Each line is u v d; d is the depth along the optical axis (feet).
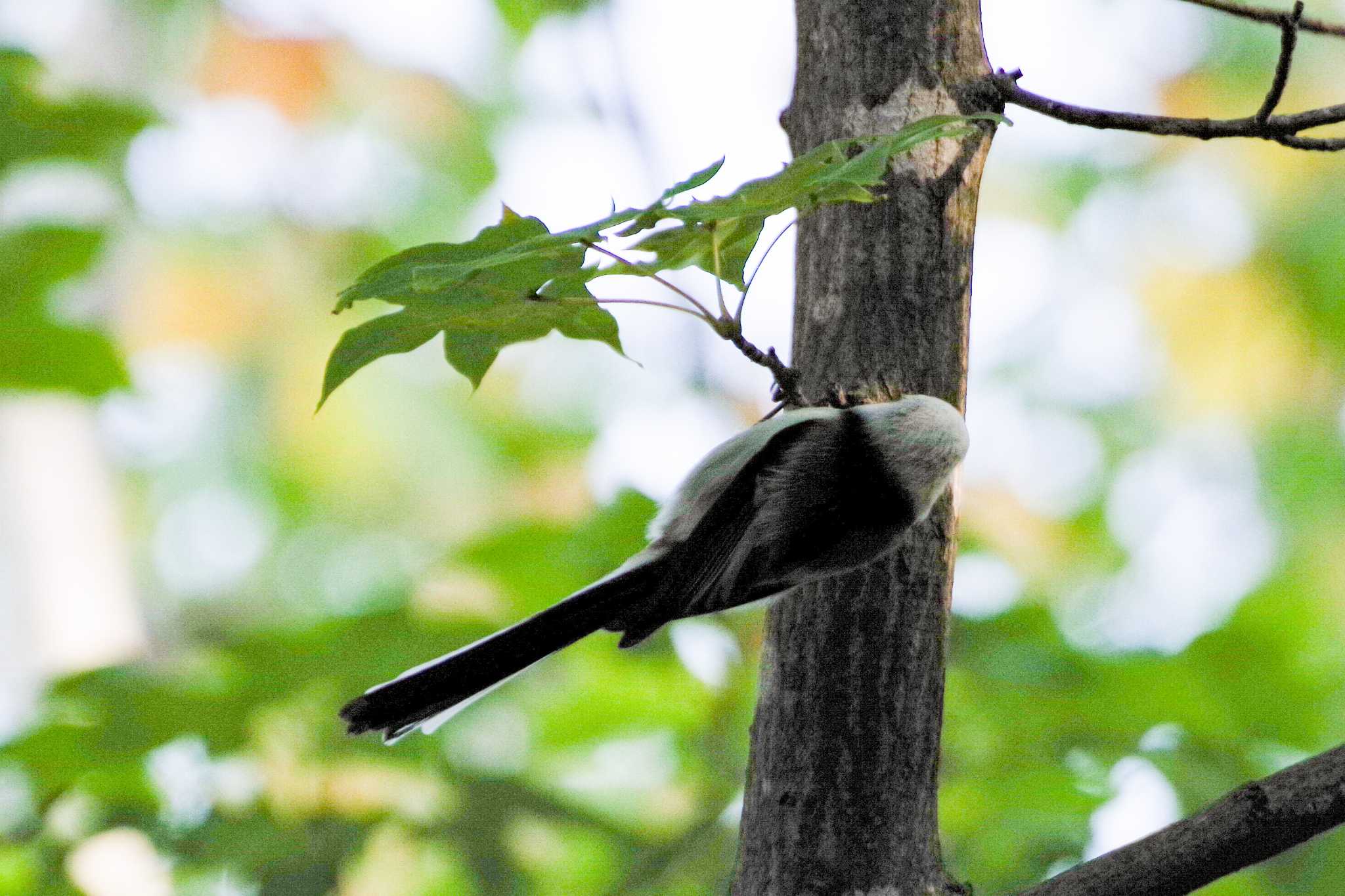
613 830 36.01
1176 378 79.36
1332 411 77.61
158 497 84.48
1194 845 19.29
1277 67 21.94
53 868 32.58
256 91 87.25
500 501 82.38
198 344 86.28
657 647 36.99
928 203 23.09
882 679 21.80
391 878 35.78
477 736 37.19
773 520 22.44
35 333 41.19
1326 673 42.88
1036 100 23.22
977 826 34.53
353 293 19.44
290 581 83.05
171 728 32.68
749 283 19.43
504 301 19.72
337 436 85.71
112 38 84.99
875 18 23.71
